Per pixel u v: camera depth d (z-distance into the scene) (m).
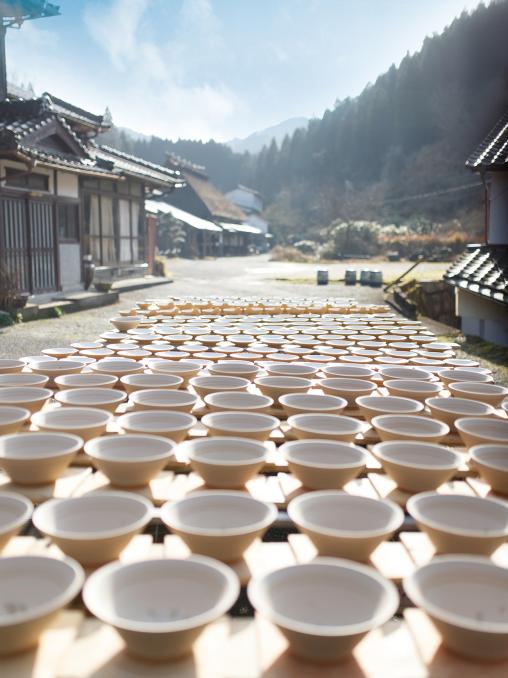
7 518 1.70
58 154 11.86
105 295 12.95
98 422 2.72
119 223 16.39
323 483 2.14
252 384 3.81
